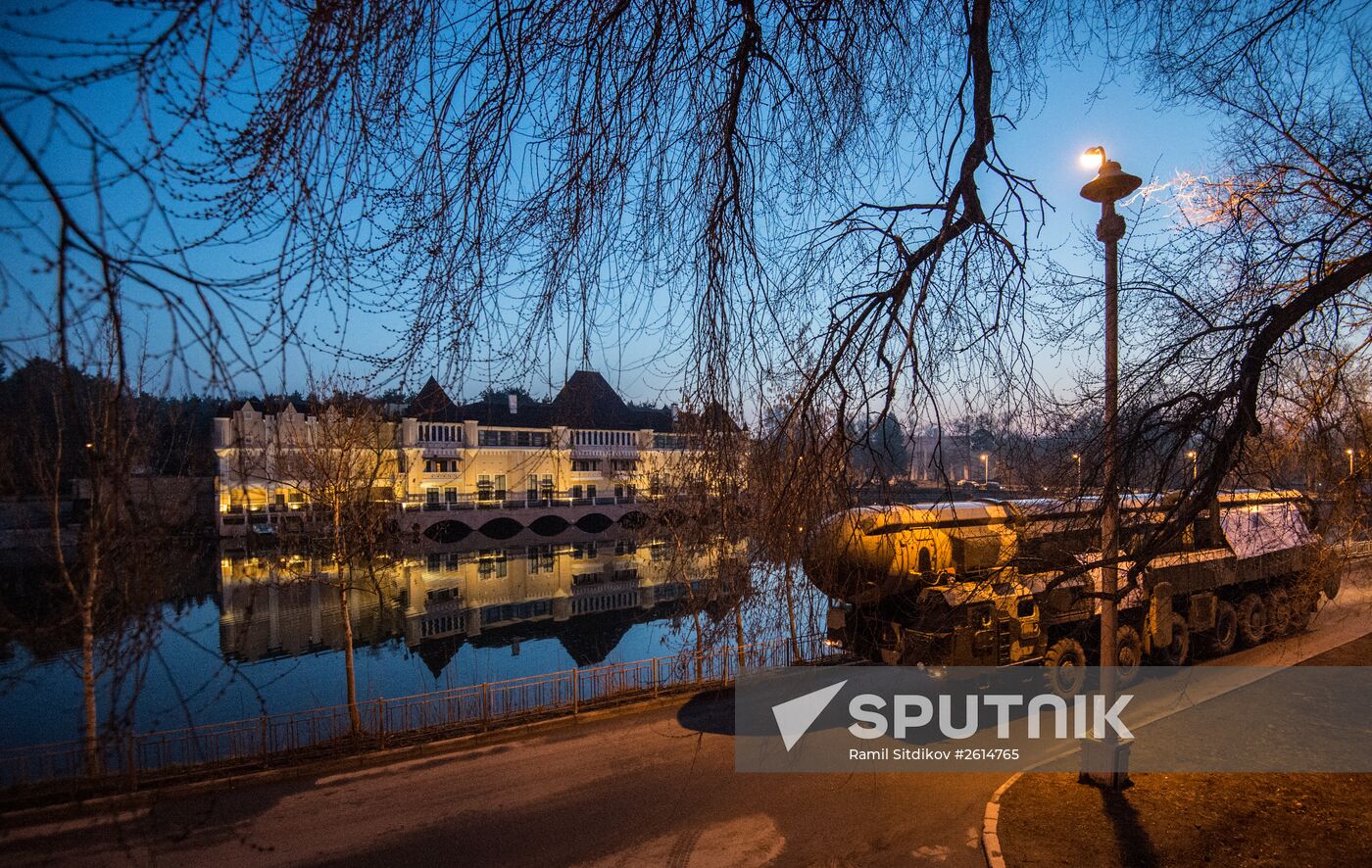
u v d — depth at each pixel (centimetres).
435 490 5438
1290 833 826
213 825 936
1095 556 944
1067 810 912
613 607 3281
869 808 965
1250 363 487
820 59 429
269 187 288
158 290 213
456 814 966
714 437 402
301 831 923
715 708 1364
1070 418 559
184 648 2403
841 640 1186
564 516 6016
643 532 1396
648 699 1414
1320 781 963
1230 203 619
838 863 835
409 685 2050
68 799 957
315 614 3045
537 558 4791
